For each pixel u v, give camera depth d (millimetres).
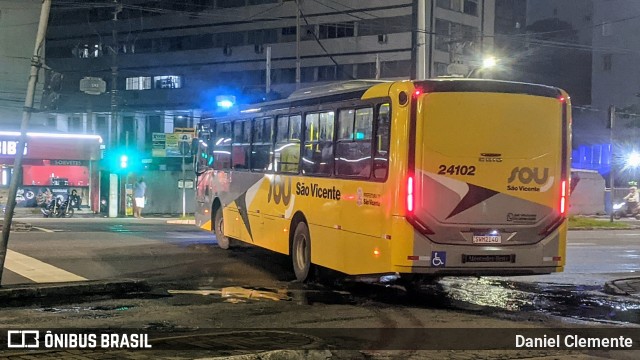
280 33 74688
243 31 76750
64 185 39219
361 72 70000
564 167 11047
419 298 12117
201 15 78750
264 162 15602
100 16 84750
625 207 43625
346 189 11867
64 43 86438
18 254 16078
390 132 10617
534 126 10844
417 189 10359
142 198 36969
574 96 74438
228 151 17953
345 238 11828
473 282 14344
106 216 37219
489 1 71562
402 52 67625
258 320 9812
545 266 10906
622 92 65562
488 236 10625
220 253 17438
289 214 14094
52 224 27422
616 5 66125
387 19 68438
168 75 81062
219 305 10906
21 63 49500
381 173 10805
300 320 9883
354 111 11766
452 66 29750
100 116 82500
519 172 10766
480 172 10594
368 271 11062
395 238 10406
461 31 68438
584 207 45000
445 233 10461
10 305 10531
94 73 84312
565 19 75500
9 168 38031
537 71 75750
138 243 19141
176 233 22969
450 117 10484
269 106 15375
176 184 42531
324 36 71812
